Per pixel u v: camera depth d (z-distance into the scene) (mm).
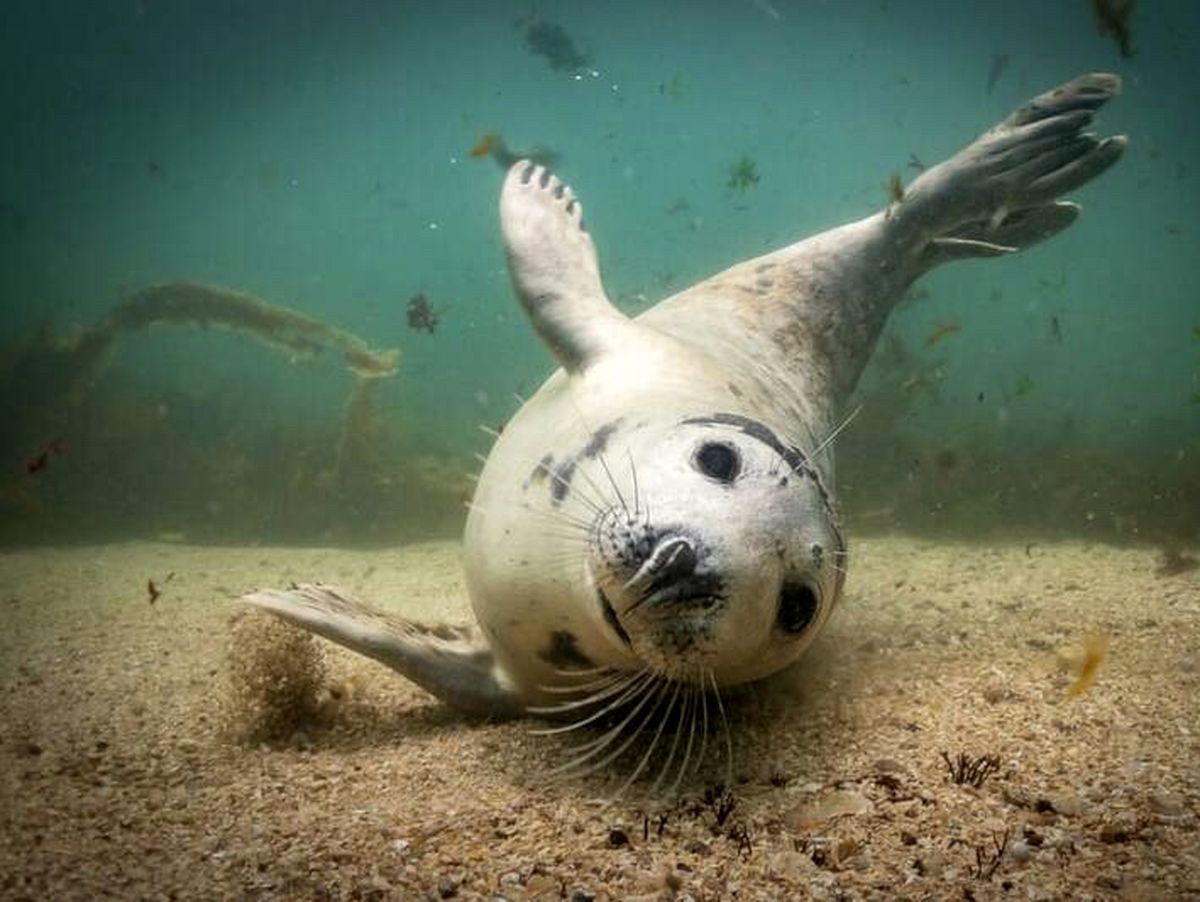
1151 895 414
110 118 7555
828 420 1066
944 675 761
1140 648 814
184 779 645
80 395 2617
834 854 479
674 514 562
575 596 629
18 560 1918
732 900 440
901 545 1837
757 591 566
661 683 686
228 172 10148
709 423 654
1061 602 1058
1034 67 6906
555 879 465
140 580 1592
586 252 924
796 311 1094
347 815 565
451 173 13023
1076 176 1245
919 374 2340
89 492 2500
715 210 15578
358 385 2424
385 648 740
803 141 12578
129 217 12328
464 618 1231
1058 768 565
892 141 12180
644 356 777
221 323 2537
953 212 1215
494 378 5176
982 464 2270
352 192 13594
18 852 521
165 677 912
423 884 466
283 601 763
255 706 732
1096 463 2344
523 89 9031
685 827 531
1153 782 534
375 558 1907
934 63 7305
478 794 595
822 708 703
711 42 7133
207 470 2619
